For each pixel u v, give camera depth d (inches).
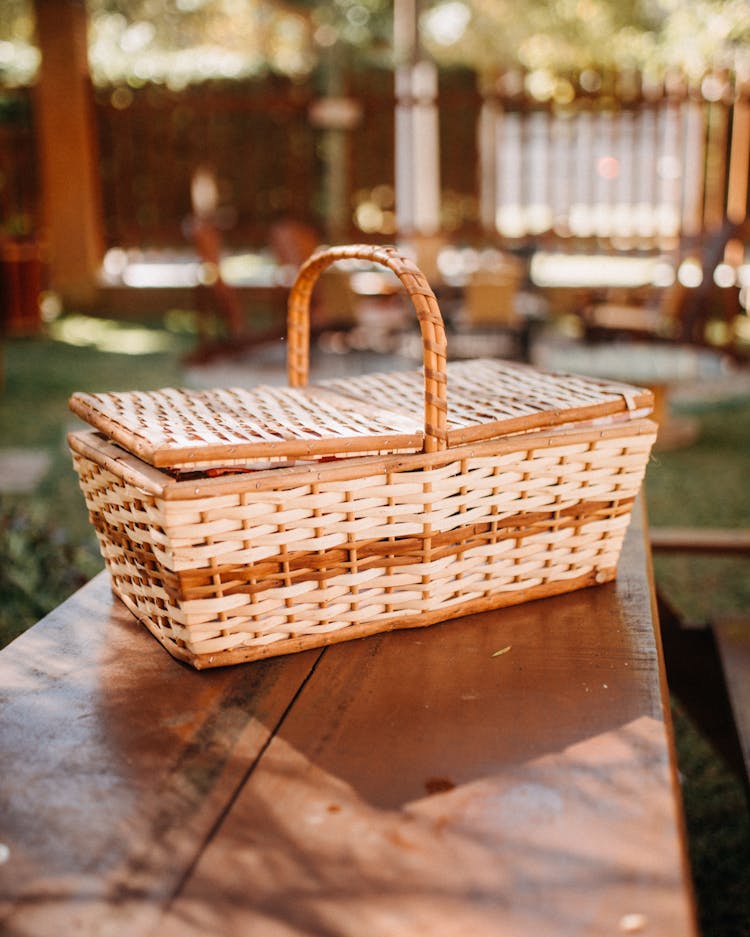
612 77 399.2
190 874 35.3
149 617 54.6
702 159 410.6
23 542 123.0
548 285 433.1
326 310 324.2
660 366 281.7
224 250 476.1
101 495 54.2
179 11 741.3
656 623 56.0
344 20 674.2
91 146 450.9
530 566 57.6
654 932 31.8
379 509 51.1
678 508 189.9
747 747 74.7
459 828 37.5
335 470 49.1
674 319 295.1
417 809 38.8
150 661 52.2
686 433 239.5
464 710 46.5
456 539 53.9
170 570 48.3
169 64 725.3
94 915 33.3
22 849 36.9
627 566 64.9
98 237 464.4
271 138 481.7
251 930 32.4
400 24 502.9
